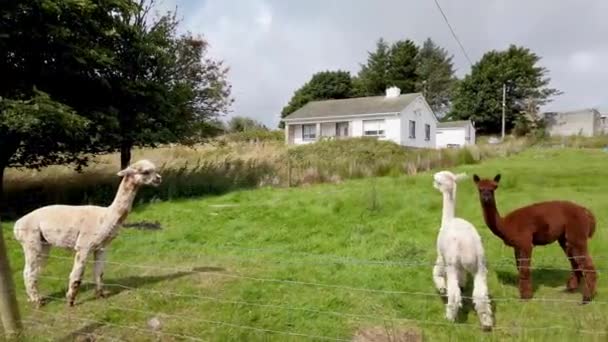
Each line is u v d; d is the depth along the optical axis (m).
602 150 24.38
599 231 7.41
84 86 12.56
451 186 5.56
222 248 7.51
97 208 5.54
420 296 5.31
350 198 10.63
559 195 10.53
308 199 11.27
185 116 15.12
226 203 11.78
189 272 6.28
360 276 5.96
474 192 11.07
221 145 19.66
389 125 34.12
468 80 57.34
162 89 13.55
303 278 5.95
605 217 8.34
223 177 15.20
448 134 47.69
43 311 5.16
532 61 56.09
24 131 9.77
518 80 53.62
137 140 12.99
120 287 5.80
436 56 75.62
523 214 5.27
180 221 9.74
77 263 5.27
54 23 10.87
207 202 12.07
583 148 26.70
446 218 5.55
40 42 11.00
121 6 12.20
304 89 67.12
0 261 4.01
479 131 56.75
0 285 4.04
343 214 9.39
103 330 4.65
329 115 36.22
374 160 17.45
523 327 4.43
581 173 14.38
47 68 11.59
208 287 5.71
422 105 37.53
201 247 7.61
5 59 11.20
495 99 54.22
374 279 5.85
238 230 8.69
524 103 54.56
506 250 6.77
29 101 9.97
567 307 4.91
